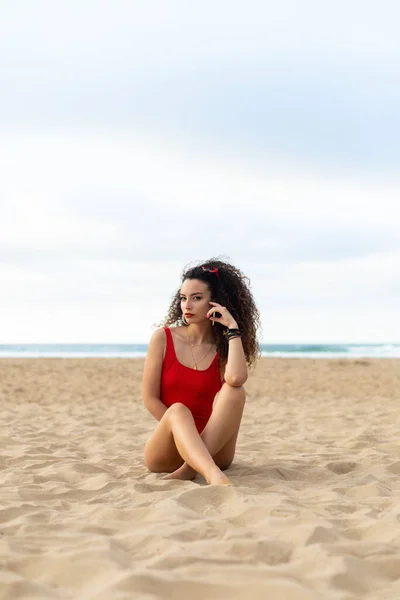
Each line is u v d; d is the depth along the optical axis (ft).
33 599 5.84
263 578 6.26
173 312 13.25
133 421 23.91
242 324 12.78
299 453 15.72
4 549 7.13
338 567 6.48
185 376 12.35
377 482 11.25
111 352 156.35
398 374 53.31
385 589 6.19
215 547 7.14
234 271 12.92
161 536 7.50
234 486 10.09
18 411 27.89
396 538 7.56
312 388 41.27
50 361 71.56
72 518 8.84
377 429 20.40
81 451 16.37
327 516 8.57
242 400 11.74
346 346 191.31
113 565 6.54
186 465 11.56
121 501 10.00
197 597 5.88
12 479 12.09
